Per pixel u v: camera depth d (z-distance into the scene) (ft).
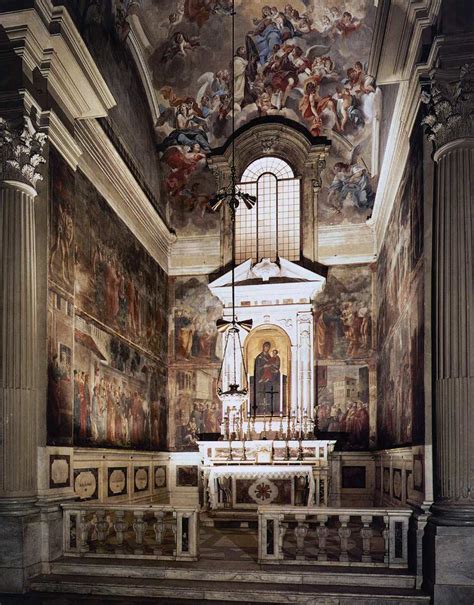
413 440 30.66
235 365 49.70
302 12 48.80
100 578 25.64
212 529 39.83
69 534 28.12
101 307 39.17
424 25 26.96
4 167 27.94
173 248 57.67
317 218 55.57
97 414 37.47
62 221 32.30
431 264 26.78
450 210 25.02
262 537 26.53
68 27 29.14
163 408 53.88
